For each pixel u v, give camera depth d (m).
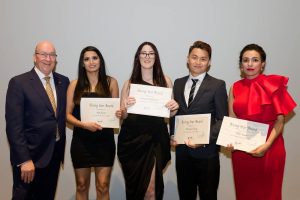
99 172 2.63
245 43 3.12
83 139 2.57
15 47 3.18
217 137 2.37
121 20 3.13
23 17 3.15
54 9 3.14
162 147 2.51
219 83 2.42
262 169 2.37
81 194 2.64
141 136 2.48
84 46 3.15
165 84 2.57
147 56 2.48
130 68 3.16
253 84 2.37
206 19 3.11
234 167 2.53
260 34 3.11
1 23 3.16
